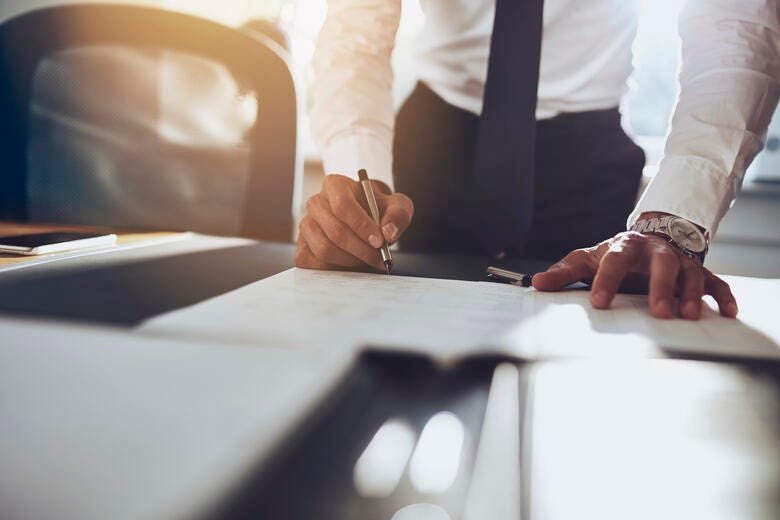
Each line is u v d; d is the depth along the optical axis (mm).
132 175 1083
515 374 303
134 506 157
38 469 177
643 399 265
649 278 541
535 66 807
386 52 926
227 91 1061
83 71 1020
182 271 596
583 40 1025
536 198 1116
